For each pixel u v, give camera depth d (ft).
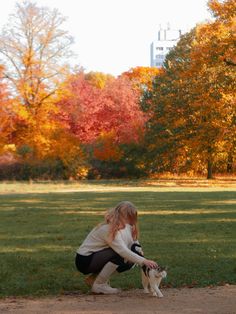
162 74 169.78
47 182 149.48
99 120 170.71
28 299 23.59
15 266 31.27
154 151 163.02
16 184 138.21
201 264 31.55
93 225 51.80
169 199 83.76
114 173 172.86
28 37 149.89
